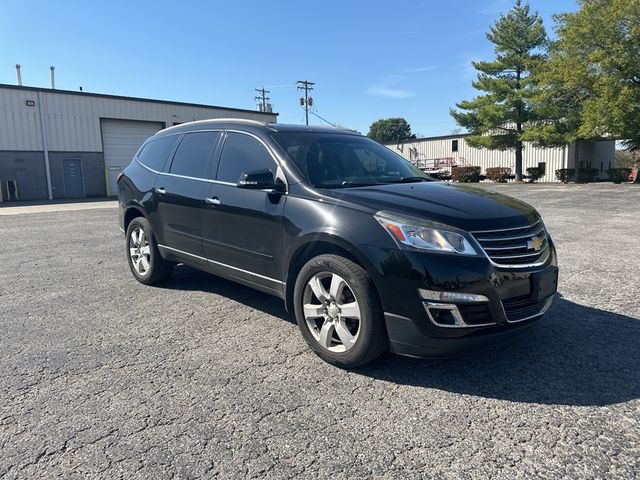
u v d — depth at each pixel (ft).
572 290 17.22
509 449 7.92
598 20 90.84
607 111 90.07
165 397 9.75
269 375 10.75
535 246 10.82
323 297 11.26
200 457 7.75
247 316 14.83
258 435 8.38
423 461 7.63
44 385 10.28
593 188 82.33
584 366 11.06
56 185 92.58
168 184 16.67
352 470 7.41
